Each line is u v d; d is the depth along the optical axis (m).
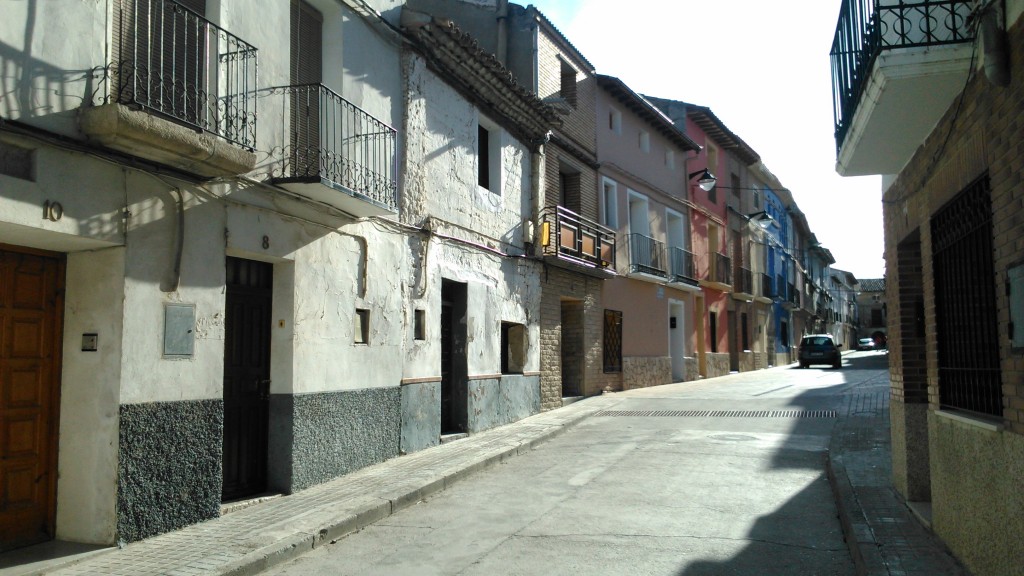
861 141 5.96
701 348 25.12
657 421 13.67
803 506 7.41
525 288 14.49
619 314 19.14
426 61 11.09
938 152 5.47
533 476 9.23
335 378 8.73
